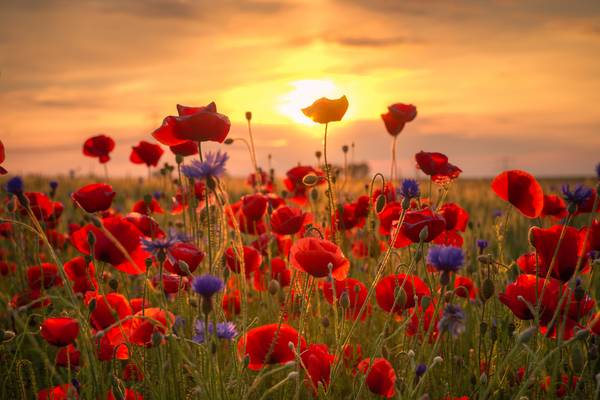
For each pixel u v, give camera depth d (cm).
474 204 698
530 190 270
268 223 354
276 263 340
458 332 176
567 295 227
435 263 187
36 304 318
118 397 219
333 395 247
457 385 255
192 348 241
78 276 315
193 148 329
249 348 219
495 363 265
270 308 332
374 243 380
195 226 284
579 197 227
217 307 232
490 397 230
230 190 623
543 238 232
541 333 237
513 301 233
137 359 235
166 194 498
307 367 214
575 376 243
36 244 342
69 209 645
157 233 297
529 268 268
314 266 208
